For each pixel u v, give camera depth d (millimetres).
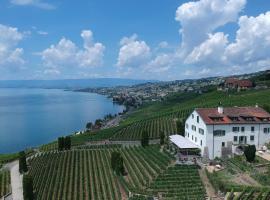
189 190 77000
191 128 113812
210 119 103562
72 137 184500
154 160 101062
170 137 120750
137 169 95875
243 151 101000
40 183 89500
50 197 78562
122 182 85375
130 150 120375
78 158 114750
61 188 84812
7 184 95750
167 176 85938
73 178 93062
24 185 78125
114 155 96625
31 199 78375
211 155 102125
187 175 86688
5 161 129000
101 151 123500
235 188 74500
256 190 72750
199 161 100562
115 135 164000
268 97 194250
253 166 90688
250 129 104375
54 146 154625
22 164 107562
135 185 82875
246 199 68438
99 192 80688
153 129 162750
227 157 101000
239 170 89625
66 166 105125
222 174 87375
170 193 75750
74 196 79500
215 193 76438
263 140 105688
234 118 105188
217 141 102250
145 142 124125
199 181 82500
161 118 187500
